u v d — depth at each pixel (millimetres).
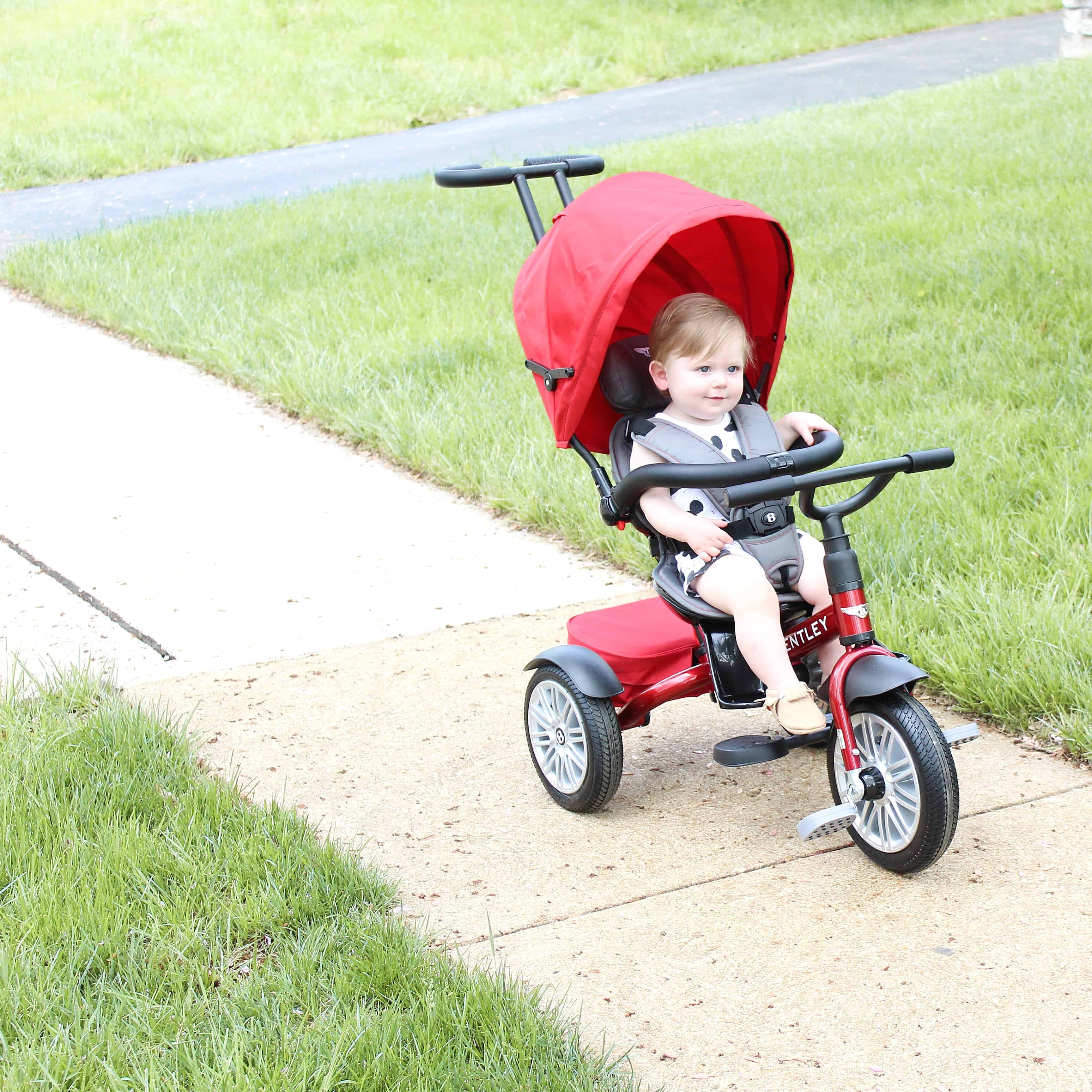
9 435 7051
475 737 3928
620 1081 2389
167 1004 2600
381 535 5629
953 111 12539
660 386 3438
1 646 4637
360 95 18391
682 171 11055
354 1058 2398
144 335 8742
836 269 8141
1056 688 3746
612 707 3395
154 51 19812
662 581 3334
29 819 3246
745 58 20062
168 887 3004
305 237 10430
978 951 2785
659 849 3299
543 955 2855
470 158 14156
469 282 8906
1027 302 7016
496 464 6035
